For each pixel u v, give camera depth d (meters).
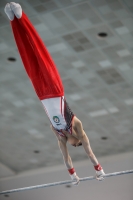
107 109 24.66
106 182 30.23
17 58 20.14
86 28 18.42
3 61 20.41
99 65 20.83
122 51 19.84
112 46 19.52
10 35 18.69
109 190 30.42
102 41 19.20
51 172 31.31
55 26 18.39
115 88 22.66
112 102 23.95
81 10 17.39
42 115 25.06
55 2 16.97
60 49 19.80
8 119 25.70
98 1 16.86
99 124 26.28
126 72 21.33
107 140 28.28
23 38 11.41
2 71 21.17
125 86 22.47
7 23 17.97
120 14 17.59
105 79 21.91
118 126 26.53
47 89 11.63
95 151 29.97
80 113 25.14
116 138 28.00
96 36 18.91
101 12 17.50
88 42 19.28
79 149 29.02
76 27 18.39
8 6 11.01
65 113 11.81
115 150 29.73
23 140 28.25
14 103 23.97
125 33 18.70
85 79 21.94
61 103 11.69
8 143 28.66
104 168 30.20
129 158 29.67
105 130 27.02
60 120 11.85
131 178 29.70
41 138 27.95
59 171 31.20
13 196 32.66
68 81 22.12
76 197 31.22
